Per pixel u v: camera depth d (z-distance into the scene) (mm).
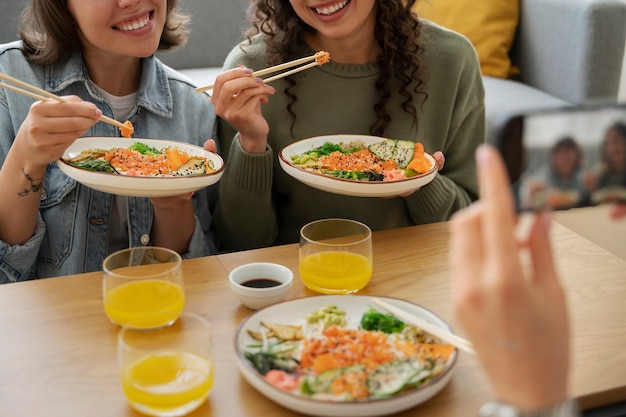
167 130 1598
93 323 1150
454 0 2848
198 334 997
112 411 992
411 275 1278
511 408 782
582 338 1132
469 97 1649
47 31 1501
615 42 2600
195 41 2863
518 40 2920
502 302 738
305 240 1226
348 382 979
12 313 1167
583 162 788
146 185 1279
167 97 1598
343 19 1486
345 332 1051
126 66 1557
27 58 1538
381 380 989
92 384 1034
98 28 1436
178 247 1569
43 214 1511
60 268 1515
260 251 1347
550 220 798
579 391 1032
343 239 1287
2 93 1513
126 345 976
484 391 1022
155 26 1487
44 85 1535
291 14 1585
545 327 756
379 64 1584
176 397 965
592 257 1336
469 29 2834
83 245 1516
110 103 1569
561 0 2680
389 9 1533
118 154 1394
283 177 1620
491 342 766
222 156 1696
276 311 1118
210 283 1246
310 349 1024
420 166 1415
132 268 1190
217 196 1662
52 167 1513
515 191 789
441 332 1052
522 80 2934
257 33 1652
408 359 1021
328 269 1208
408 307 1123
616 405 1052
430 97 1619
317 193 1608
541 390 766
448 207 1549
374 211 1618
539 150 782
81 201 1499
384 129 1598
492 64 2844
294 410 979
